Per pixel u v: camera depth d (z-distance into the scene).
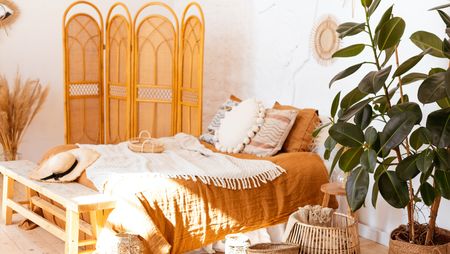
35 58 5.61
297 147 4.14
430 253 2.76
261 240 3.65
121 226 3.01
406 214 3.74
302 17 4.53
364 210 4.06
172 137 4.57
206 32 5.69
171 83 5.00
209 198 3.33
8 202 3.91
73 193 3.19
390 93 2.97
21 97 5.12
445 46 2.63
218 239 3.40
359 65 2.84
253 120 4.26
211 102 5.68
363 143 2.71
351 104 3.06
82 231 3.47
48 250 3.51
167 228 3.15
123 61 5.09
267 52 4.94
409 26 3.66
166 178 3.26
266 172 3.68
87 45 5.07
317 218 2.93
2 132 5.08
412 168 2.62
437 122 2.45
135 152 4.03
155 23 4.96
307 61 4.51
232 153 4.24
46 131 5.74
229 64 5.40
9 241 3.64
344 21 4.12
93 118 5.22
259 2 4.99
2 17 5.36
